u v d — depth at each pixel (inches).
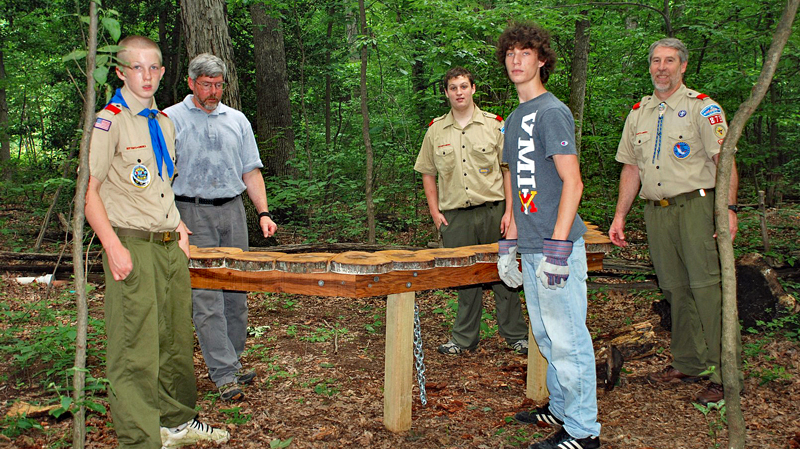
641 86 287.7
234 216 131.9
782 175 377.7
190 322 99.0
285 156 375.6
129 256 86.1
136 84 89.4
